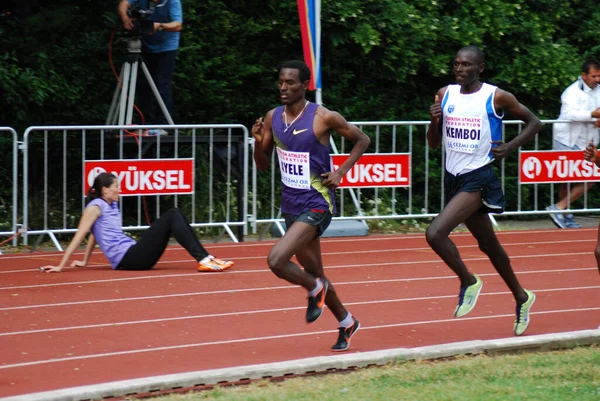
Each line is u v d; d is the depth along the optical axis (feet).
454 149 54.70
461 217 53.57
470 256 87.66
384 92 119.75
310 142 49.88
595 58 126.21
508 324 60.29
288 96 49.80
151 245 77.97
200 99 111.86
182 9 108.27
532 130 54.44
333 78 117.50
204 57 111.04
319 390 43.93
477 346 51.24
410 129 99.55
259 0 114.73
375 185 98.22
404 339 56.08
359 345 54.60
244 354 52.26
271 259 48.83
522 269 80.79
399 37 113.50
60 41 109.91
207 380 45.29
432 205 114.21
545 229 105.70
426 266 81.76
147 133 93.09
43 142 100.89
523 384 45.19
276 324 59.88
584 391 44.04
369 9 113.50
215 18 110.52
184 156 100.37
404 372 47.19
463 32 115.55
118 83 96.63
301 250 51.13
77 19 111.04
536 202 104.06
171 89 99.55
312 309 49.90
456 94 54.90
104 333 57.26
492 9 117.70
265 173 106.52
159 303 65.92
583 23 127.24
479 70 54.49
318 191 50.44
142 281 73.77
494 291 71.05
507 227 109.81
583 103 103.81
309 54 95.91
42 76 103.19
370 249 90.89
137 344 54.54
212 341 55.31
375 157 97.96
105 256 84.17
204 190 101.04
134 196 93.15
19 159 99.81
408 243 94.79
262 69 113.80
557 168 103.86
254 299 67.46
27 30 107.14
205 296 68.39
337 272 78.59
